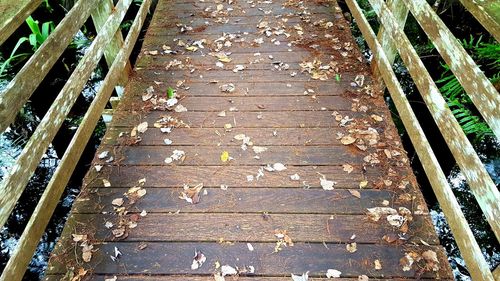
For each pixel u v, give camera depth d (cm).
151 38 370
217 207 219
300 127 270
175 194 226
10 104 156
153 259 196
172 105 291
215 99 297
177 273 190
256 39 364
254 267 192
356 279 187
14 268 159
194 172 239
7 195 152
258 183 231
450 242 321
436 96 201
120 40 299
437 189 199
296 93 300
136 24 336
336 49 349
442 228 330
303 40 361
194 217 214
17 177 159
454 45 183
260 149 253
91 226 210
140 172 240
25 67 168
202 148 255
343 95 297
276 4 420
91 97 430
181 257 196
